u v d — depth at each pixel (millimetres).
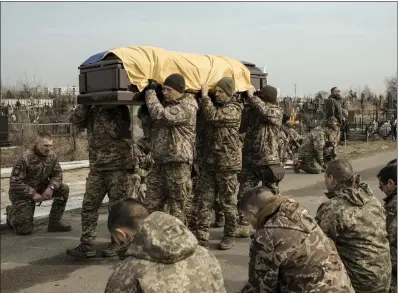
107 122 5207
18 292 4531
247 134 6066
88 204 5383
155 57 5008
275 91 5938
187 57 5379
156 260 2314
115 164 5289
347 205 3480
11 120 17875
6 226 6871
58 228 6695
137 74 4816
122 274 2318
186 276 2322
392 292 3729
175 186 5039
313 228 2879
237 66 5852
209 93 5578
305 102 25234
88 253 5422
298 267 2801
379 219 3510
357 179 3625
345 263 3463
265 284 2902
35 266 5230
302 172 12555
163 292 2254
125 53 4852
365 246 3424
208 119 5309
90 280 4824
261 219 2967
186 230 2395
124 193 5391
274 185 6020
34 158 6406
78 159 14031
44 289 4605
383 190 4117
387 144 19719
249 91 5848
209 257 2482
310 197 9273
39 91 21406
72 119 5418
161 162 5008
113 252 5500
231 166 5492
